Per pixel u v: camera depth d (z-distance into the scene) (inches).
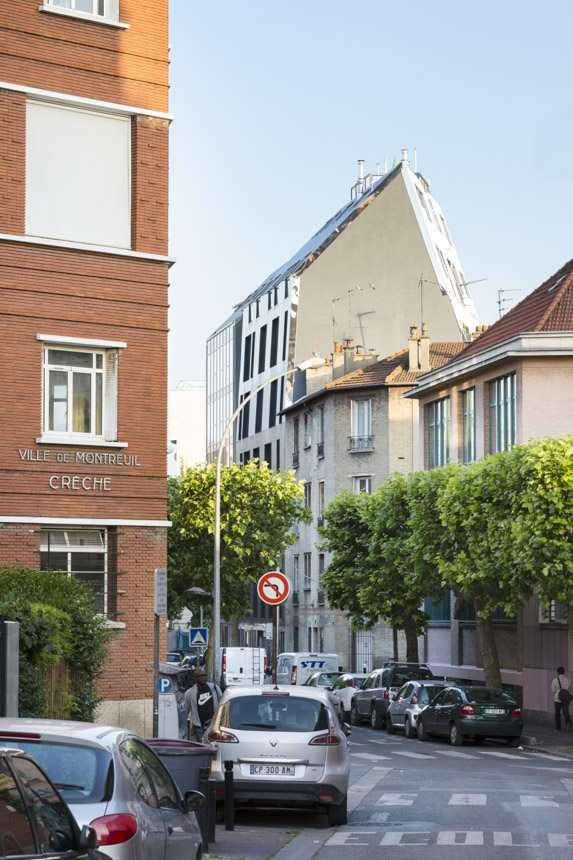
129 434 979.9
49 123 960.9
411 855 554.3
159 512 990.4
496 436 1814.7
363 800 788.0
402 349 3006.9
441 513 1567.4
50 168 958.4
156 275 996.6
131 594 975.6
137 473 980.6
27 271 940.0
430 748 1311.5
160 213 1000.2
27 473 933.2
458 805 750.5
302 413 2876.5
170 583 1886.1
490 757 1195.9
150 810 346.9
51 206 957.2
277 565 1865.2
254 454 3324.3
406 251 3058.6
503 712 1327.5
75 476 953.5
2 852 239.5
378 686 1664.6
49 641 731.4
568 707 1510.8
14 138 940.6
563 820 676.7
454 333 3041.3
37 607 743.7
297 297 3011.8
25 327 937.5
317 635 2711.6
